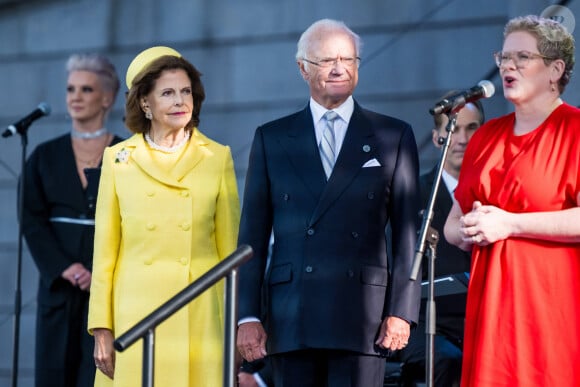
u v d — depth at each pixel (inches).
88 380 792.9
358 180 592.7
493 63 997.8
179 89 619.2
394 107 1025.5
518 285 537.0
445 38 1018.1
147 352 505.7
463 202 565.0
